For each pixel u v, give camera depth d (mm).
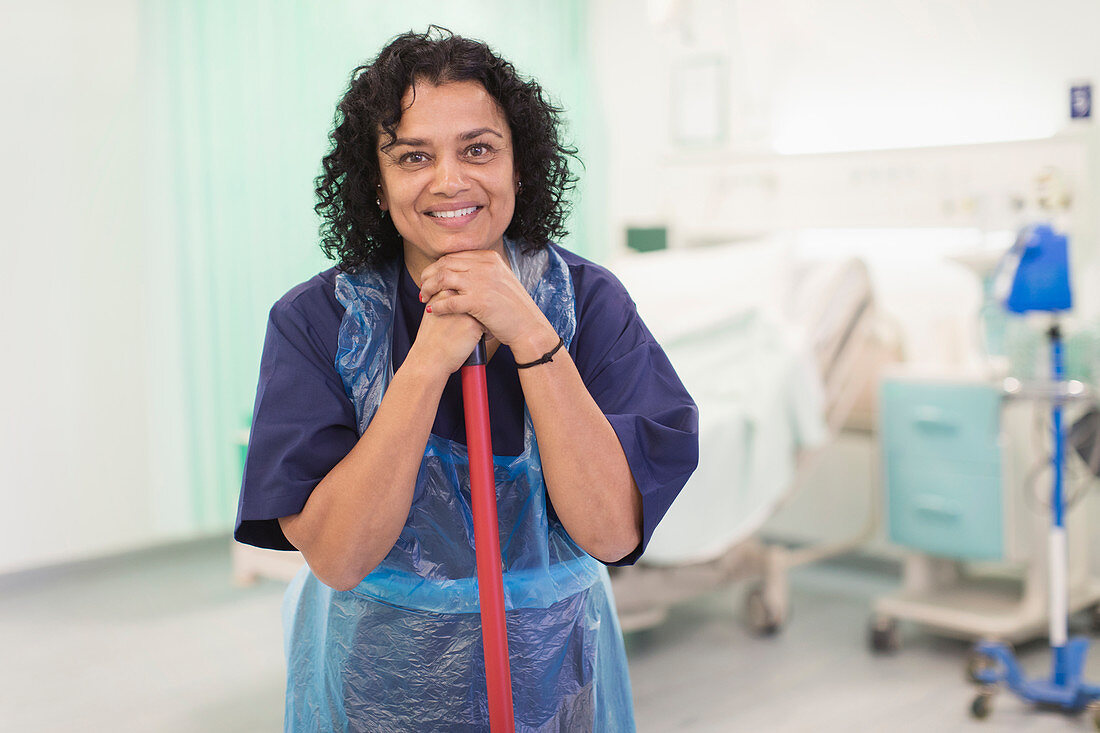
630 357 1046
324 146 3975
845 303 3186
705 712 2580
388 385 1030
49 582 3688
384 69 940
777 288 3357
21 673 2857
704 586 2965
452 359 943
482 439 963
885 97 3691
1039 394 2486
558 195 1075
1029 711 2561
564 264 1077
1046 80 3320
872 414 3447
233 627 3211
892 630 2979
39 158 3637
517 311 943
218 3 3736
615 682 1168
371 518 942
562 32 4508
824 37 3832
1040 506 2926
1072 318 3100
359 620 1049
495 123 949
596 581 1111
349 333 1015
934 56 3561
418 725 1050
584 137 4566
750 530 2830
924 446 3084
